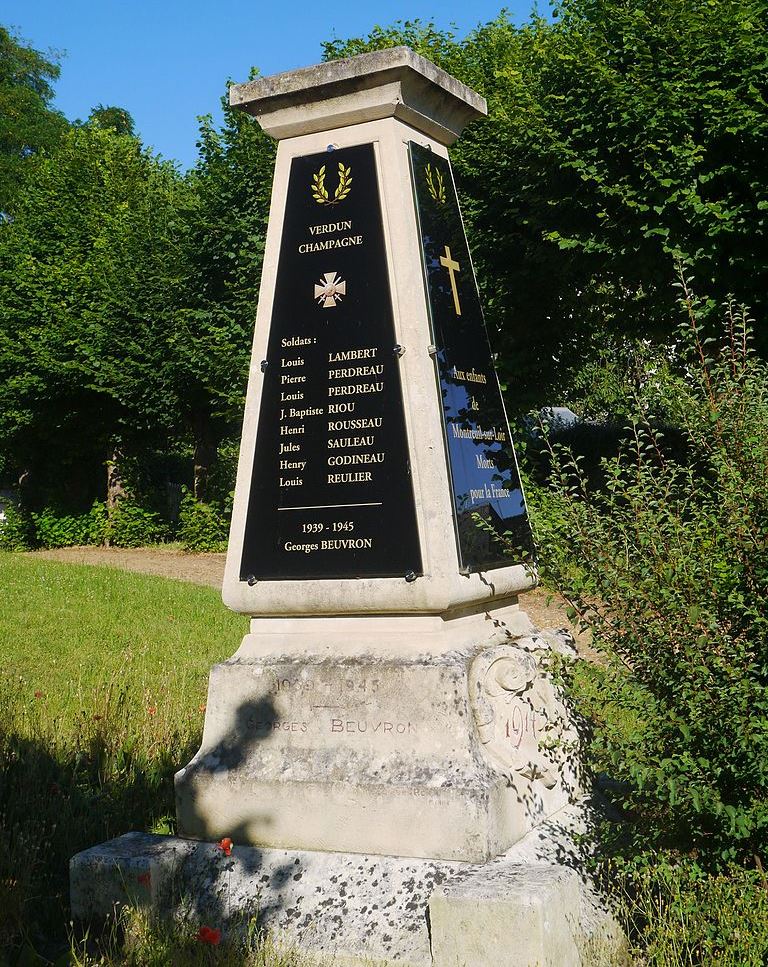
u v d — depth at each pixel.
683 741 3.67
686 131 11.93
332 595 4.47
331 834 4.14
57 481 25.92
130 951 3.84
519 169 13.77
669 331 14.16
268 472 4.72
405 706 4.19
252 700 4.48
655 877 3.76
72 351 21.75
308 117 4.89
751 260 11.61
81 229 24.62
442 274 4.86
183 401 21.55
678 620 3.70
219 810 4.37
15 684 8.20
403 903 3.81
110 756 5.94
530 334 15.44
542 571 4.00
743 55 11.73
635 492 3.91
